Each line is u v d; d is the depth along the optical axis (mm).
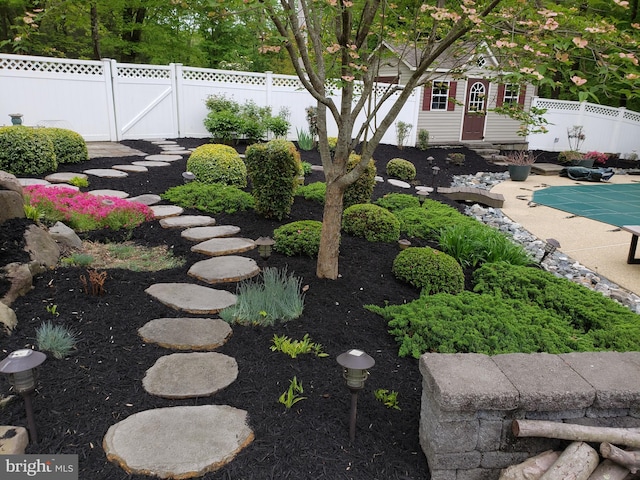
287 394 2473
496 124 15797
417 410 2549
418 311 3496
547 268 5617
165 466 1941
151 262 4262
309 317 3395
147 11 15266
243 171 7184
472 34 3029
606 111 16172
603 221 7938
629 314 3949
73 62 9906
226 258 4328
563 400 2023
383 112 13891
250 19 3553
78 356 2682
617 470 2035
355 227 5441
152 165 8047
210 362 2727
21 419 2152
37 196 4930
